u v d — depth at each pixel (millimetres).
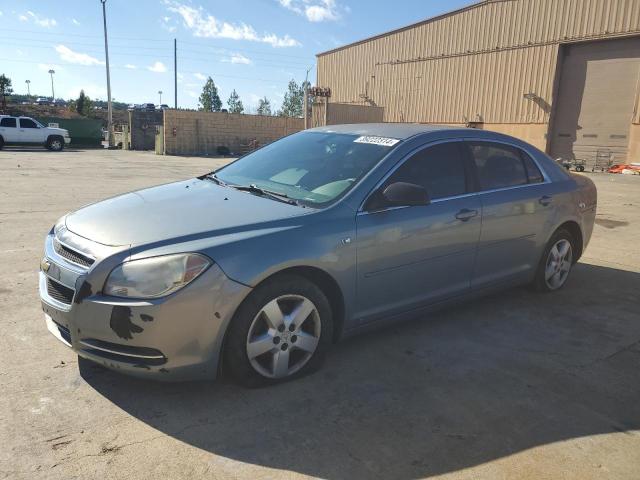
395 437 2768
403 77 33375
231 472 2449
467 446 2717
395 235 3611
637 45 22969
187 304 2783
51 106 76812
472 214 4125
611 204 11953
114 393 3059
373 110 34625
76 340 2910
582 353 3900
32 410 2848
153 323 2740
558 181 5105
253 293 2998
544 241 4922
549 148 26438
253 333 3066
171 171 17750
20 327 3883
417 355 3760
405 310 3871
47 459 2467
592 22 24062
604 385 3426
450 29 30219
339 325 3539
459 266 4141
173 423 2803
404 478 2457
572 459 2645
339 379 3359
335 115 33438
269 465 2510
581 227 5320
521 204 4570
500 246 4453
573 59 25281
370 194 3580
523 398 3219
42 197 10273
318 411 2980
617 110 23922
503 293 5230
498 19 27766
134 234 3006
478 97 29141
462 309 4742
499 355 3812
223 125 31719
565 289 5406
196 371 2904
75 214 3559
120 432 2701
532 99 26625
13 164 18984
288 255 3068
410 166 3871
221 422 2832
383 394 3197
